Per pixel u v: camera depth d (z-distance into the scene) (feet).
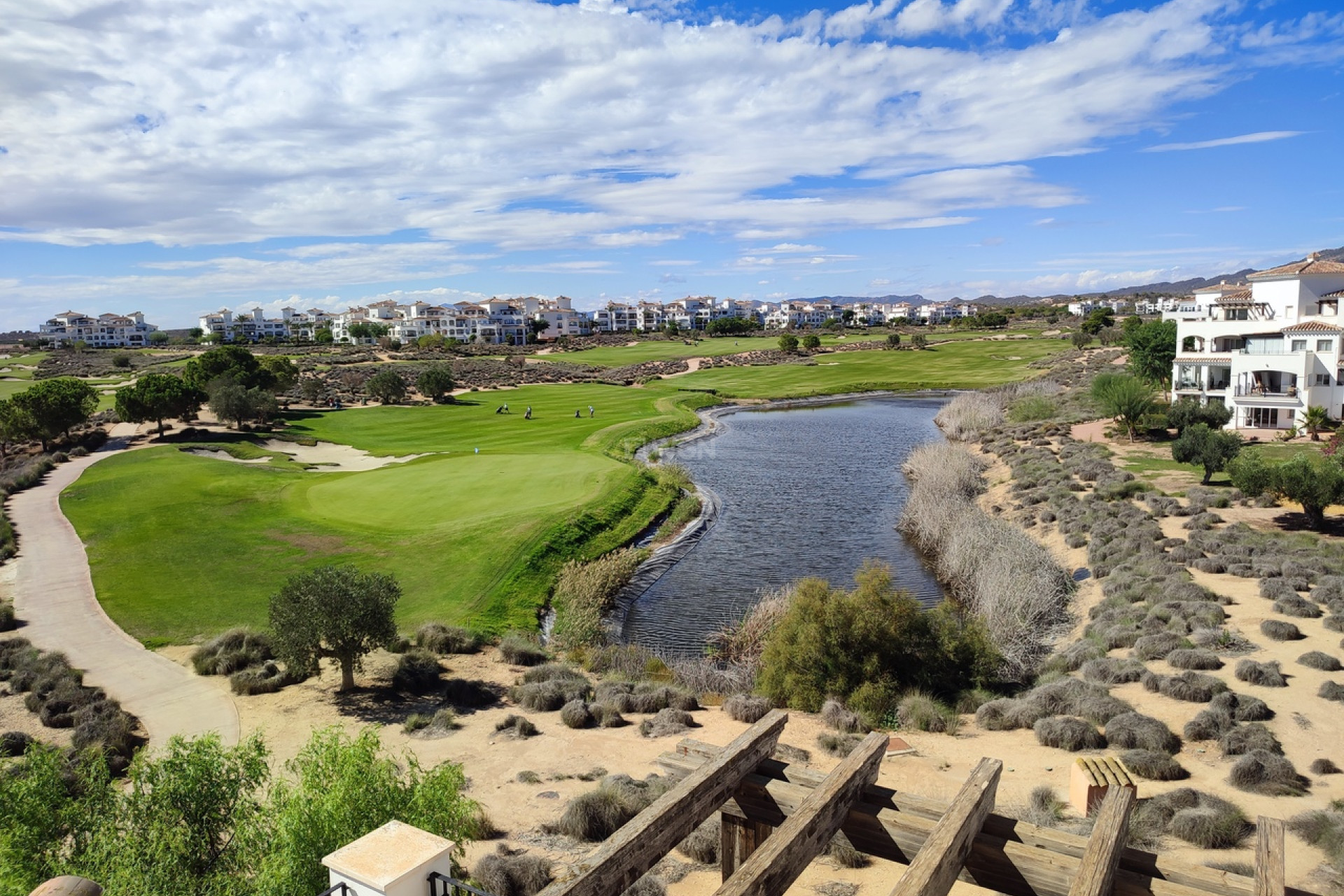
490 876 41.34
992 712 65.36
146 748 62.49
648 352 566.77
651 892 38.93
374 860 18.53
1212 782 51.88
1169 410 198.18
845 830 20.70
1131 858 18.79
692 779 20.03
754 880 15.90
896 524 149.28
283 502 147.54
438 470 174.91
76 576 108.88
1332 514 122.72
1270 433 187.21
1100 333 474.08
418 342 590.14
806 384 390.01
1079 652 78.28
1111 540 115.96
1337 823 43.52
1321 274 209.05
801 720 68.33
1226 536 110.83
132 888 32.81
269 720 68.13
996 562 103.65
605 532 135.33
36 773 37.58
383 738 64.28
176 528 129.49
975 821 19.35
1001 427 231.91
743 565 126.31
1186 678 65.92
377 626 74.54
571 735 65.05
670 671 83.87
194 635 88.33
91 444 218.38
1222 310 233.35
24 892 32.68
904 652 75.36
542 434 240.32
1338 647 73.61
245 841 35.01
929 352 505.25
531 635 94.63
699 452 226.38
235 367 294.05
